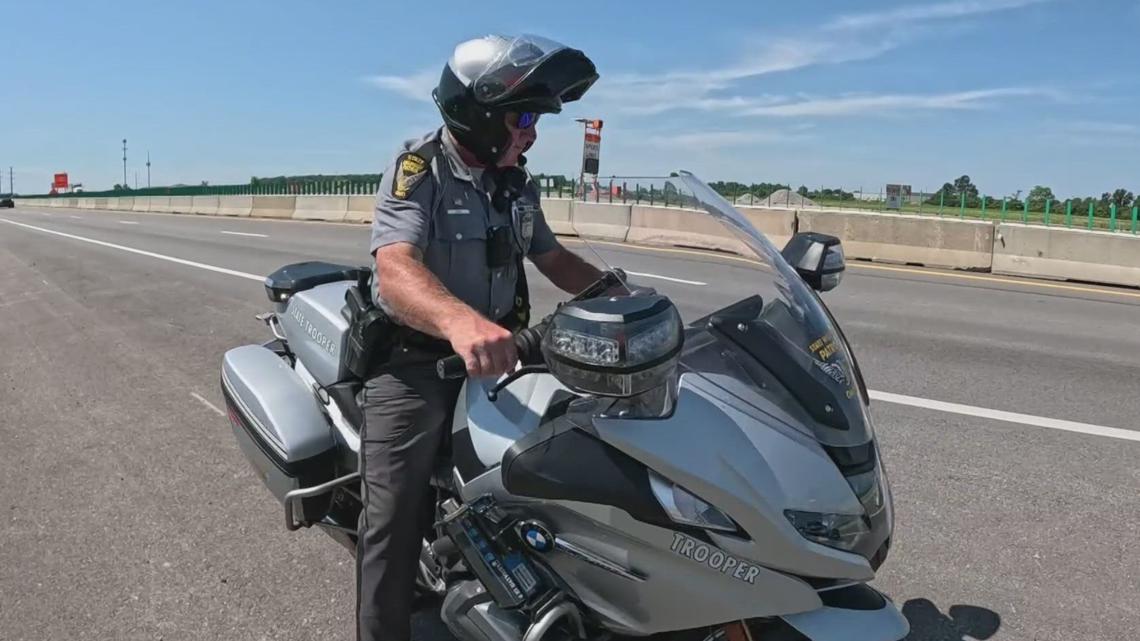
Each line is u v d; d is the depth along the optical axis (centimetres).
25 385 643
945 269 1375
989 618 320
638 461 209
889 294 1063
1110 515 401
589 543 224
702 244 278
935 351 724
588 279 296
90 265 1416
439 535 266
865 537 217
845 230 1516
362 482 264
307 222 2642
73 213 4312
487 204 262
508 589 233
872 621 216
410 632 277
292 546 379
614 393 187
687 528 210
